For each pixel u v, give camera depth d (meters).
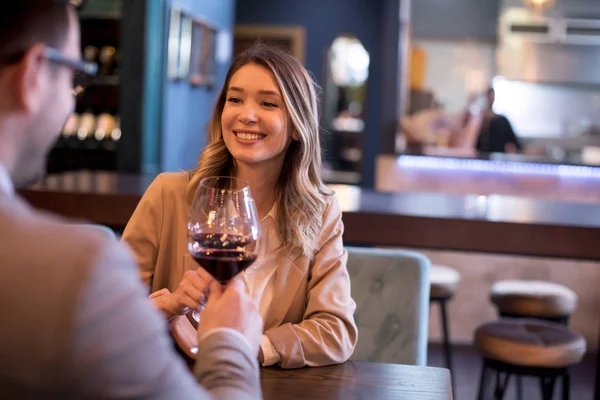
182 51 7.50
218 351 1.03
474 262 4.89
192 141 8.32
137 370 0.74
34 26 0.81
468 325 4.92
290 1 10.21
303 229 1.83
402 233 3.30
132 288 0.74
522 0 7.84
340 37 10.26
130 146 6.92
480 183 6.49
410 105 7.62
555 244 3.21
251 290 1.82
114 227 3.53
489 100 6.84
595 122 8.10
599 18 7.83
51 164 7.48
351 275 2.29
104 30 7.27
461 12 7.75
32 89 0.81
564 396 2.96
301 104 1.82
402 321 2.27
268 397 1.42
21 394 0.70
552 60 7.96
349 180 10.78
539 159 6.50
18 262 0.71
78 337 0.69
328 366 1.65
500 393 3.15
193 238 1.36
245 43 10.45
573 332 2.96
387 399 1.44
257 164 1.83
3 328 0.69
